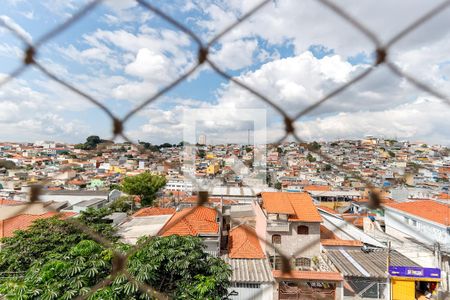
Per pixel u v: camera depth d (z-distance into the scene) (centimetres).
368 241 1362
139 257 580
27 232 952
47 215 1220
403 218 1445
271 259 1100
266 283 962
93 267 493
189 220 1200
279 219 1250
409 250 1236
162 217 1538
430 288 1073
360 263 1128
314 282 1011
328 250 1254
